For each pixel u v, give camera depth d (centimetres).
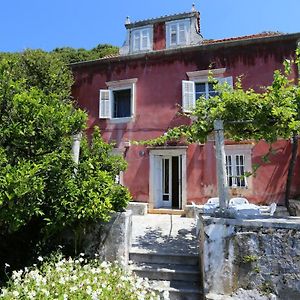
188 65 1212
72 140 615
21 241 605
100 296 373
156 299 423
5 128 488
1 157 460
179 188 1177
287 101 567
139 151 1222
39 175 512
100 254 588
